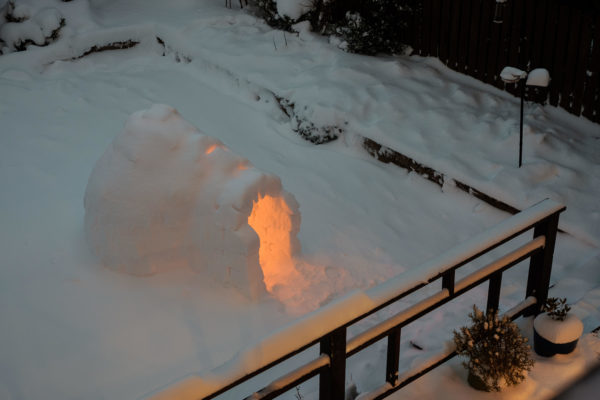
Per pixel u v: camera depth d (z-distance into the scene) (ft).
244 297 17.84
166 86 30.71
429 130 24.57
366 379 14.43
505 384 11.94
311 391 15.03
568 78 25.17
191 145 17.46
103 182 17.71
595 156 23.38
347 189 23.76
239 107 28.86
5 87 29.91
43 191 22.98
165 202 17.46
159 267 18.45
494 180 22.04
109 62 32.86
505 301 17.99
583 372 12.42
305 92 26.96
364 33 28.73
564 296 17.53
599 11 23.45
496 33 26.66
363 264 20.35
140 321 17.26
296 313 17.79
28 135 26.45
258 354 9.13
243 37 31.73
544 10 25.02
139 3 35.45
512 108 26.07
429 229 22.09
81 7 33.01
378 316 18.20
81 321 17.31
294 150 25.96
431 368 12.20
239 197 16.66
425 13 28.99
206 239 17.44
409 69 28.35
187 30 32.65
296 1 30.22
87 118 27.96
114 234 17.89
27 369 15.98
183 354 16.44
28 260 19.56
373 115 25.52
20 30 31.83
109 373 15.93
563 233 20.77
